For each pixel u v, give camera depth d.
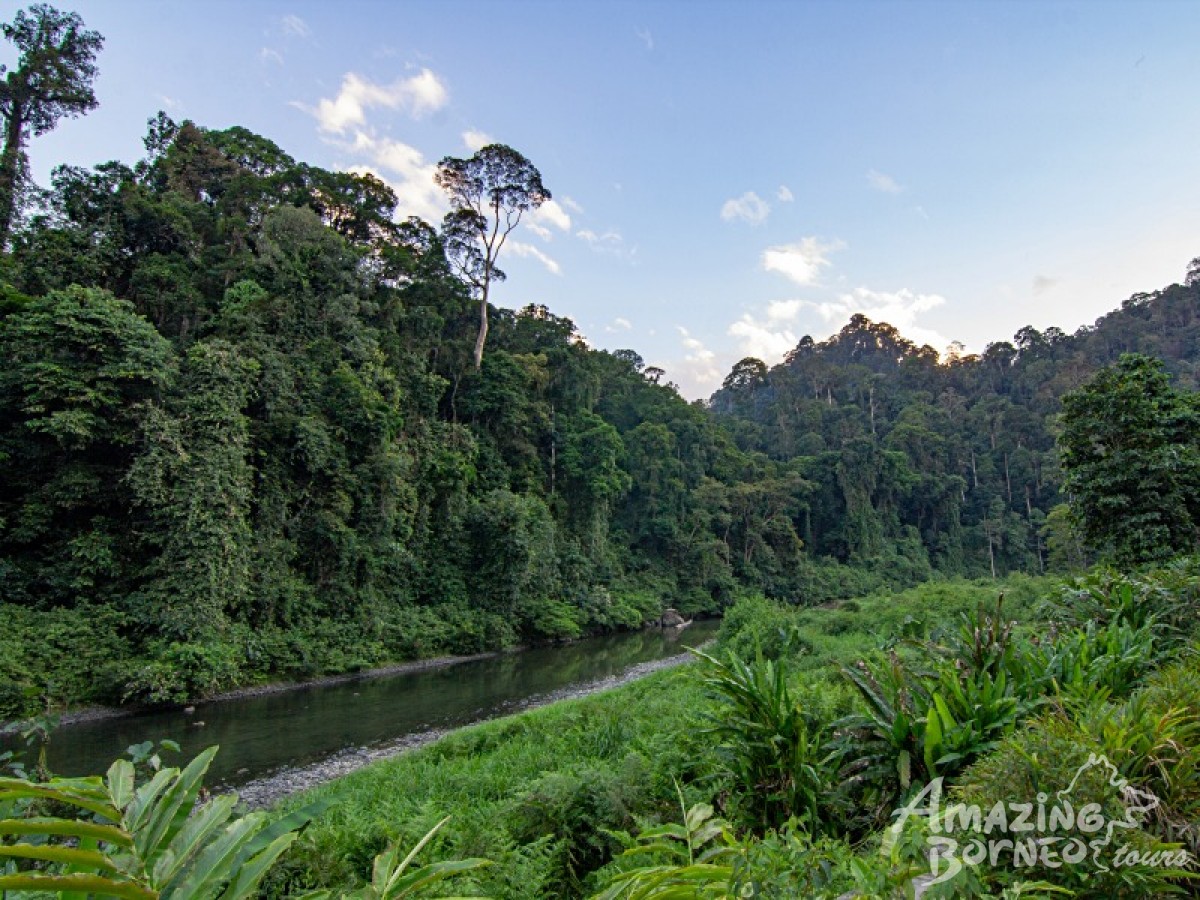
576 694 17.41
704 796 4.18
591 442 36.94
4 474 15.49
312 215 26.45
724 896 1.94
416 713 15.10
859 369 75.75
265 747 12.17
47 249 19.94
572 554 33.03
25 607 14.51
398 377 27.22
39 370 15.18
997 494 57.31
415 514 25.75
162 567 15.90
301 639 18.86
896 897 1.86
